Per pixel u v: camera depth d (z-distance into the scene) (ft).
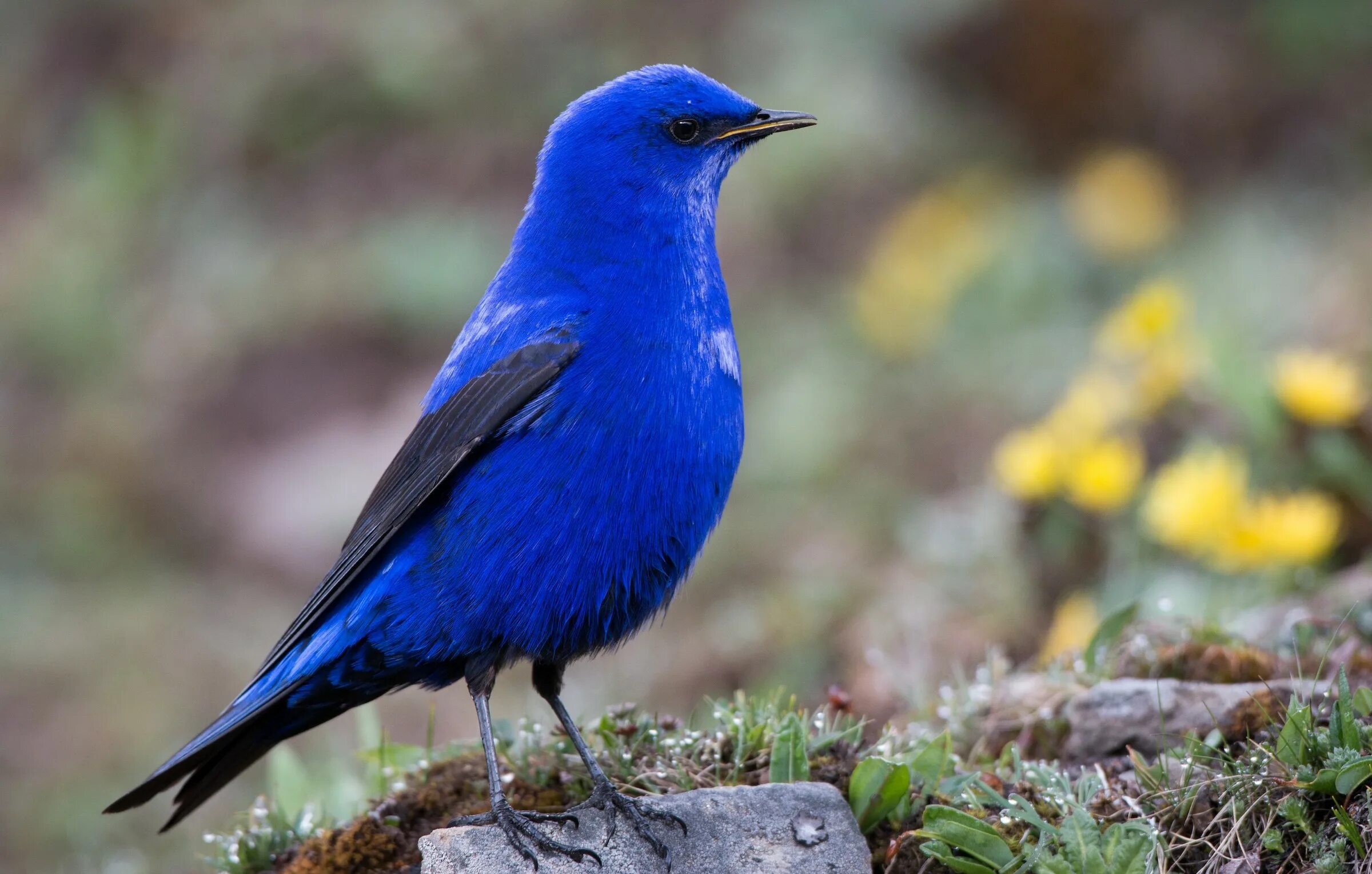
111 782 43.06
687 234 23.84
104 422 63.05
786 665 37.37
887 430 52.37
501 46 74.84
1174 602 29.84
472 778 23.11
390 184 72.28
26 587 55.16
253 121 74.90
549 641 22.65
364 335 64.90
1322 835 18.88
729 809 20.18
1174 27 69.56
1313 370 32.32
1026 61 70.33
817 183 67.56
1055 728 23.85
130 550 57.67
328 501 57.57
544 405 22.22
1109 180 59.82
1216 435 35.01
